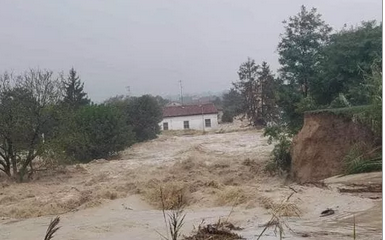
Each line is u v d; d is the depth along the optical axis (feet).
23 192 69.77
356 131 63.93
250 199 46.14
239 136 173.37
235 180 79.15
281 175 79.71
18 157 87.92
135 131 176.65
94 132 123.34
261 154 106.42
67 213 50.96
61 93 97.76
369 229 29.45
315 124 70.59
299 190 46.11
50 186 77.77
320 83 90.68
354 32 87.66
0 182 82.84
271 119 187.73
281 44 102.83
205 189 56.59
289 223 32.96
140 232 36.40
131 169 95.09
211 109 264.52
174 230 27.61
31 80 91.15
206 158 101.04
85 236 36.32
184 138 182.09
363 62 83.87
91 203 55.11
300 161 71.67
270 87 195.42
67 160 96.63
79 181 84.58
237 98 287.28
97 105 135.13
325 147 68.03
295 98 90.89
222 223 34.40
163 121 260.42
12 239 38.37
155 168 94.12
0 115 86.53
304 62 100.01
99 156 124.26
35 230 41.57
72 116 100.42
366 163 54.75
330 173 65.92
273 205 41.14
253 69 223.30
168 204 53.47
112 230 38.11
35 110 88.74
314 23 101.45
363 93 75.25
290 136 85.46
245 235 30.58
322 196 41.52
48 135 90.74
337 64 87.04
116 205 54.65
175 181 68.59
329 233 29.35
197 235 31.63
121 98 227.61
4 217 50.70
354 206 36.52
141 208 53.52
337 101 81.35
